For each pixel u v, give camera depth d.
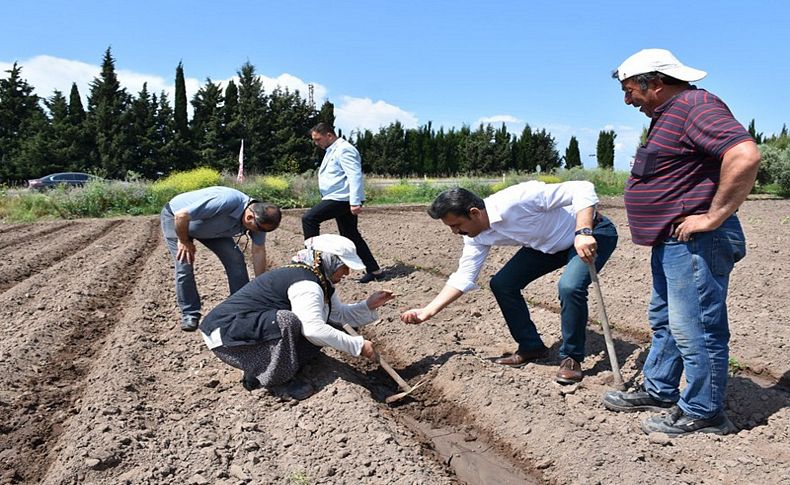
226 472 3.29
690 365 3.59
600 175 26.61
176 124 43.50
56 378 4.81
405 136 52.81
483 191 23.53
